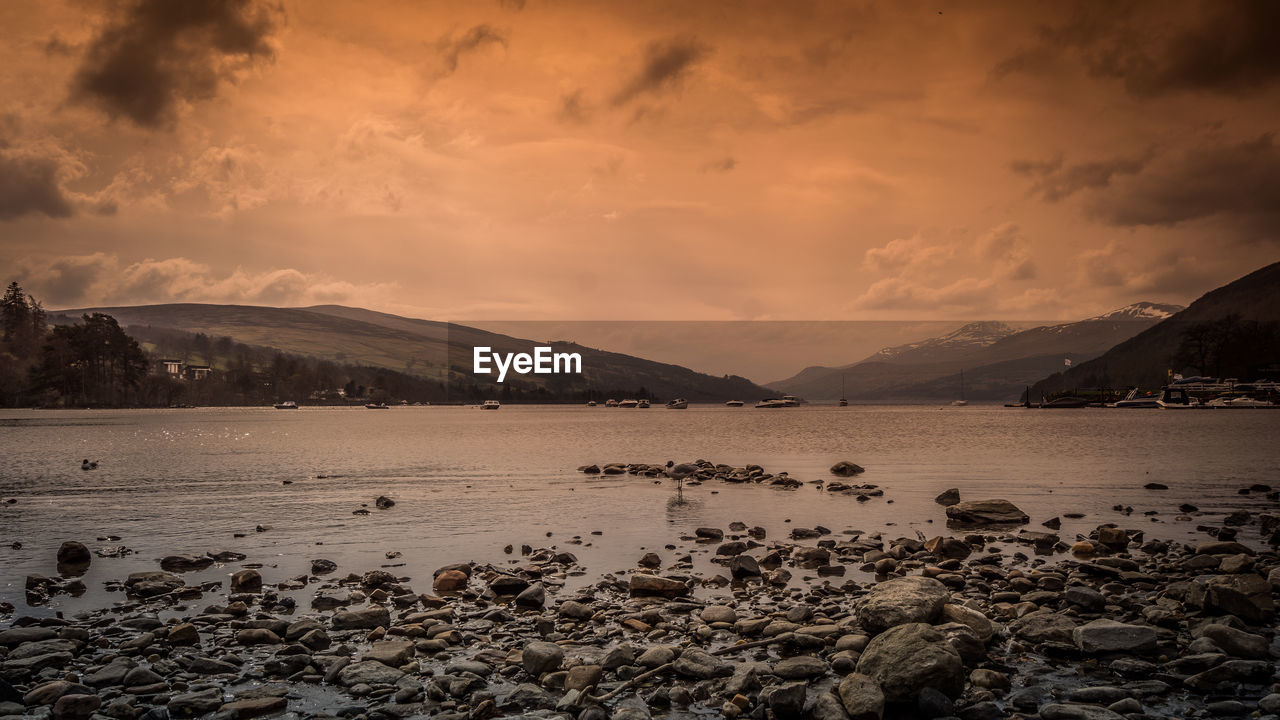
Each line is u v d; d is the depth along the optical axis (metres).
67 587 18.17
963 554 22.09
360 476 46.38
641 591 17.59
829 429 125.19
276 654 13.50
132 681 11.94
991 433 104.62
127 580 18.77
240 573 18.55
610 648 13.80
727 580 18.91
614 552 22.62
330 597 16.94
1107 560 19.92
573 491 37.88
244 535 25.69
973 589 17.75
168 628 14.63
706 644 14.10
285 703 11.36
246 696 11.60
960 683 11.39
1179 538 24.30
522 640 14.37
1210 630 13.24
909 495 35.78
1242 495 34.75
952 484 40.34
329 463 56.97
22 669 12.32
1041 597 16.42
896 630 12.45
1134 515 29.23
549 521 28.39
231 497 36.22
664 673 12.48
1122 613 15.38
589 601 16.98
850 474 45.78
